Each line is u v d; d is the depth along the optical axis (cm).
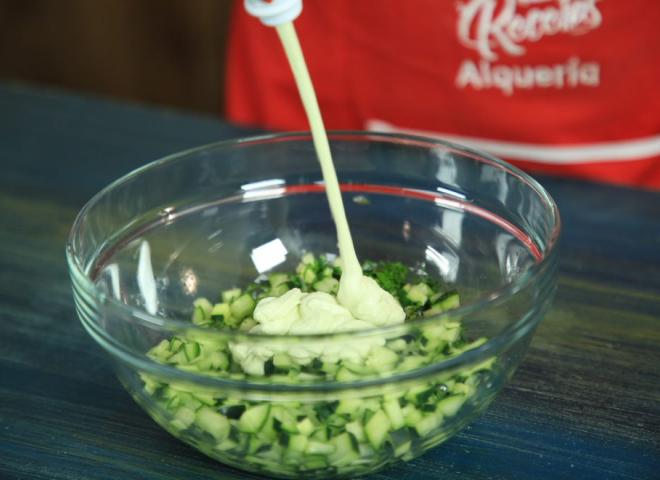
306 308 61
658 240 79
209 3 196
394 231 72
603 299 74
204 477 62
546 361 69
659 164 113
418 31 116
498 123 116
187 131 95
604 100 111
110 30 208
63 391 68
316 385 56
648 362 69
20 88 105
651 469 62
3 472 63
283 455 58
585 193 84
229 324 67
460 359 57
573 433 64
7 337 73
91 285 59
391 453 59
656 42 106
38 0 211
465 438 64
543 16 108
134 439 65
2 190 88
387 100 122
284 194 73
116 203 67
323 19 121
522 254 66
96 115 99
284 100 127
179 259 70
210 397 58
